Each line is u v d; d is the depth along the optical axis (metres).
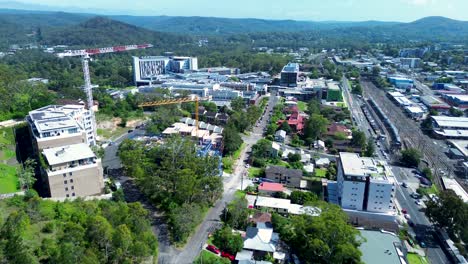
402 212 167.38
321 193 180.25
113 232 109.12
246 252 128.75
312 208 142.62
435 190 188.75
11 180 162.12
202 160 174.00
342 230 120.88
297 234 134.38
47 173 145.88
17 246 92.25
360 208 162.88
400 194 184.12
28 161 167.38
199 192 153.88
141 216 130.75
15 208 126.44
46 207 130.75
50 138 170.50
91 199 151.25
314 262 125.38
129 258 110.25
